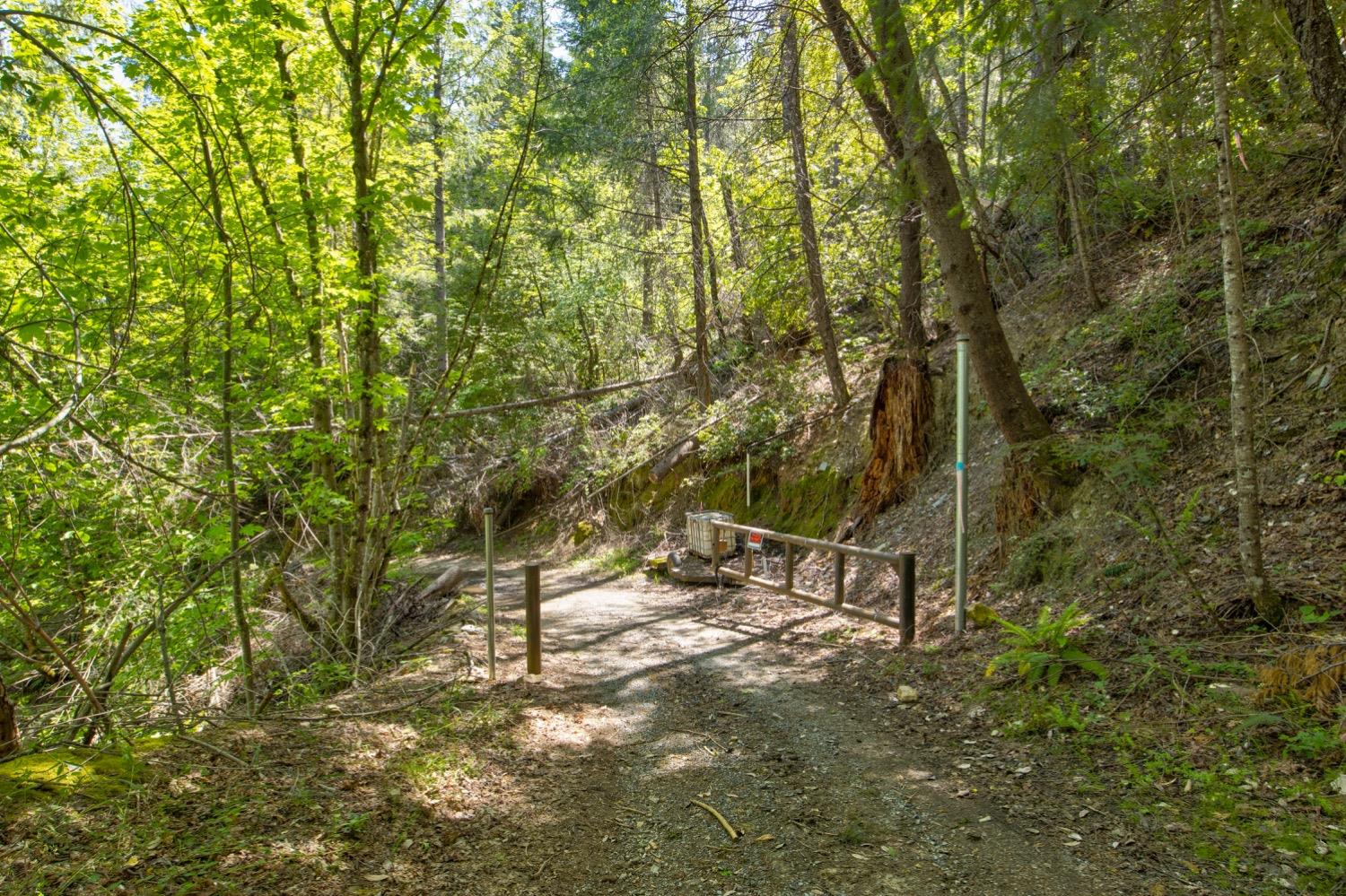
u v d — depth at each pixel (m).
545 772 4.30
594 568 13.49
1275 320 6.54
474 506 18.66
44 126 7.21
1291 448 5.64
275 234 7.45
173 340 5.93
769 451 12.98
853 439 11.64
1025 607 6.40
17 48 5.56
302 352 8.20
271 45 7.54
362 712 5.01
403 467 8.05
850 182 12.51
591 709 5.46
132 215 3.90
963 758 4.37
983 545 7.70
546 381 19.61
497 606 10.18
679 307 17.88
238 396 6.88
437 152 12.60
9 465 4.96
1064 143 5.67
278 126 7.86
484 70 12.99
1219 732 3.92
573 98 12.34
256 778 3.67
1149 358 7.52
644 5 11.23
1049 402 7.91
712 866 3.30
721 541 11.05
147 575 5.87
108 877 2.68
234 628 7.05
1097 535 6.32
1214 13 4.59
